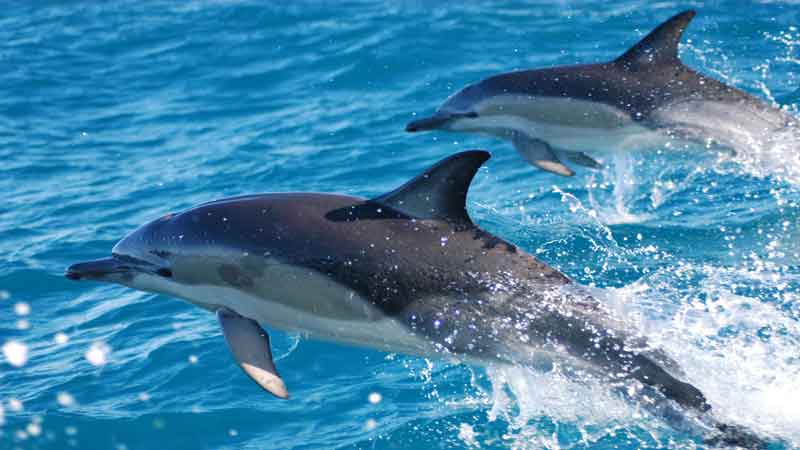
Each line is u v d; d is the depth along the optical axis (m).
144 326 16.23
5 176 23.62
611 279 16.41
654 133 20.38
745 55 28.27
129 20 36.41
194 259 12.34
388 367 14.36
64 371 14.94
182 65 31.78
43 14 37.97
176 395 14.12
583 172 22.00
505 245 12.08
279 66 30.77
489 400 13.30
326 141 24.67
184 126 26.73
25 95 29.61
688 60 27.95
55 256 19.16
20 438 13.25
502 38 31.30
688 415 11.14
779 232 17.81
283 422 13.34
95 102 29.05
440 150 23.55
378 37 31.88
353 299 11.77
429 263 11.74
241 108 27.84
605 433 12.20
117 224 20.67
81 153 25.08
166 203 21.67
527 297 11.74
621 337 11.64
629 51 20.83
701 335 12.74
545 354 11.68
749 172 20.30
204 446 13.03
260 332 12.09
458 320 11.68
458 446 12.41
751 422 11.31
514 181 21.70
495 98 21.20
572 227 18.88
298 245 11.95
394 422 12.99
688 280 15.98
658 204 19.75
